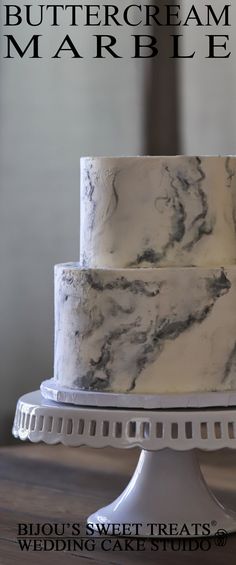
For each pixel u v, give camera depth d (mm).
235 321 1347
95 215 1394
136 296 1330
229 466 1854
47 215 2562
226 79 2510
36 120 2541
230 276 1339
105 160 1373
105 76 2562
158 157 1353
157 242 1360
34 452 2033
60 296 1403
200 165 1359
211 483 1738
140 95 2562
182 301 1327
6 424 2557
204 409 1300
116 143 2572
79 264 1467
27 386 2576
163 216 1358
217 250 1380
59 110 2551
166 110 2557
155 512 1471
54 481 1799
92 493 1713
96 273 1346
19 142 2535
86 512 1601
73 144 2562
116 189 1367
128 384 1340
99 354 1350
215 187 1376
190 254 1365
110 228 1377
